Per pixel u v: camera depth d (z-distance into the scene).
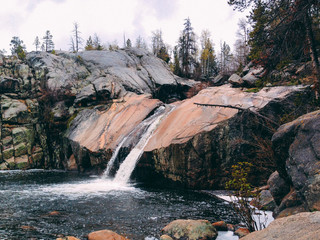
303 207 5.31
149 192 11.76
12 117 26.64
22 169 24.33
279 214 5.80
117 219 7.55
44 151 26.34
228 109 13.23
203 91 17.75
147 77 34.94
